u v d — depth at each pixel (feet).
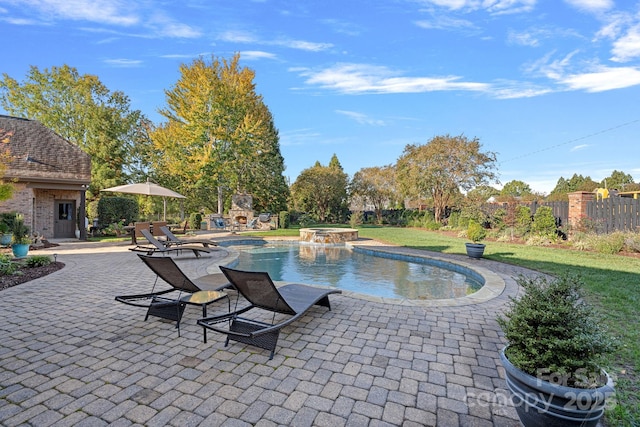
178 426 7.57
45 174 46.75
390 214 108.17
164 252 35.01
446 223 78.02
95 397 8.72
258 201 97.86
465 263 30.30
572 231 42.27
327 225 98.73
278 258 39.81
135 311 16.03
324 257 40.65
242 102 76.84
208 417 7.92
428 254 37.06
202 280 18.01
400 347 12.07
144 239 49.88
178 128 73.97
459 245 45.34
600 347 6.97
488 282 22.38
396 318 15.25
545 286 8.52
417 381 9.71
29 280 22.48
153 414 8.02
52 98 76.33
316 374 10.07
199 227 73.56
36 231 47.19
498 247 40.63
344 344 12.32
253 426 7.61
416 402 8.65
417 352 11.66
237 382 9.57
